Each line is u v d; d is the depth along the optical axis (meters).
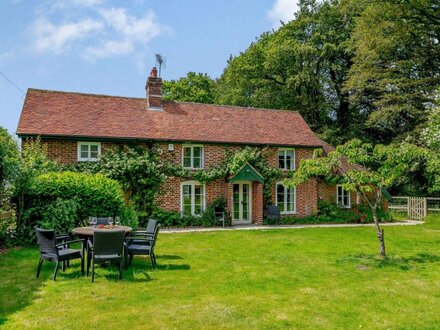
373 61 28.08
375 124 30.00
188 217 19.14
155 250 11.97
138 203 18.22
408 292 7.44
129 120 19.98
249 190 21.22
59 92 20.50
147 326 5.58
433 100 25.78
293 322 5.79
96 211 13.54
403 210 26.33
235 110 24.14
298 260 10.46
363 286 7.85
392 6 25.28
